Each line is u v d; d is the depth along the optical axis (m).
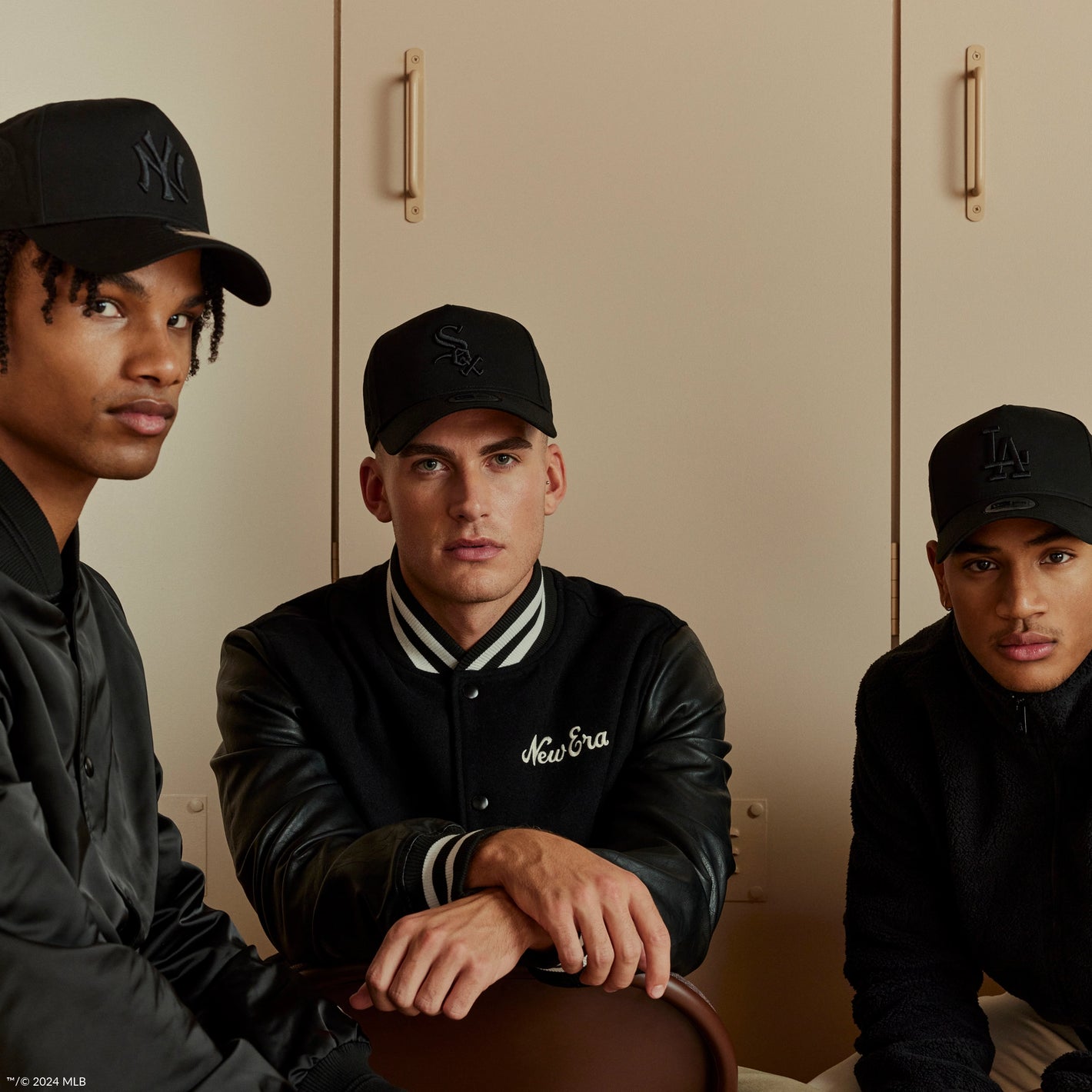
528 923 1.06
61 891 0.76
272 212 1.98
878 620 1.92
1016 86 1.89
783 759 1.94
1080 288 1.89
